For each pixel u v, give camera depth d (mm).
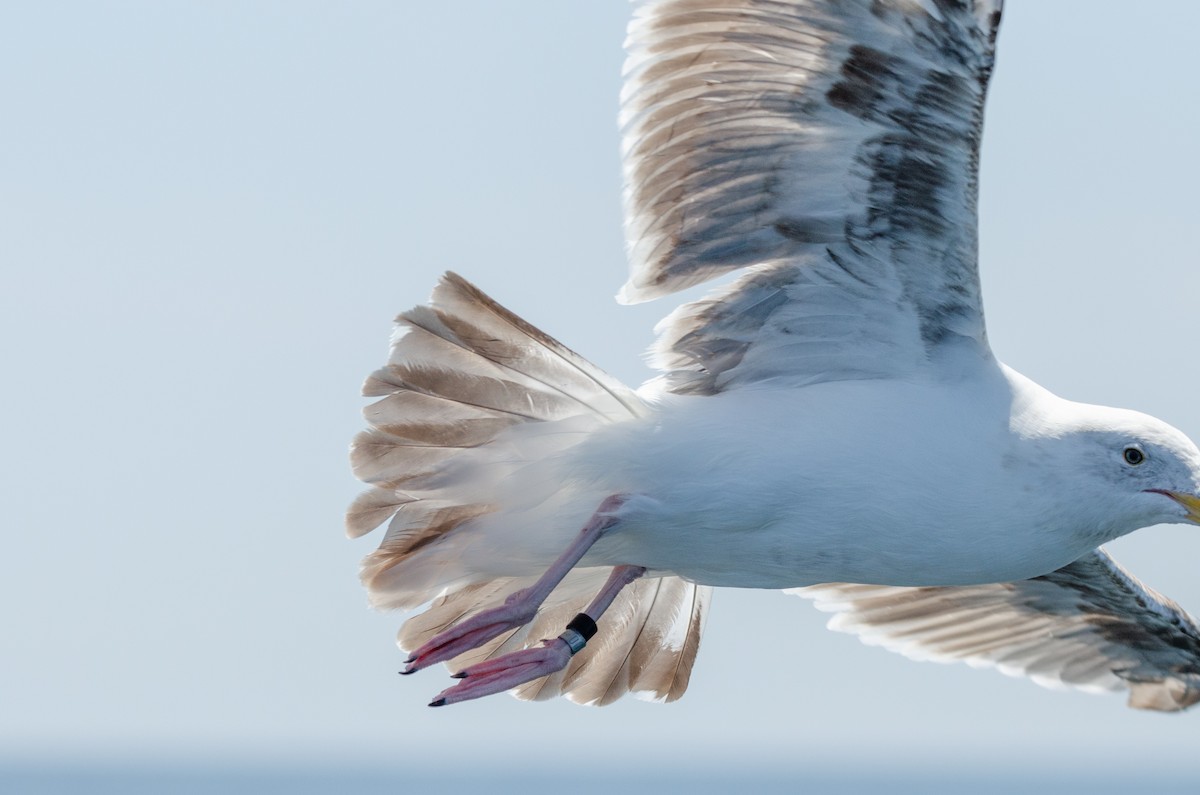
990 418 11836
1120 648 15070
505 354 11852
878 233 11641
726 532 11961
